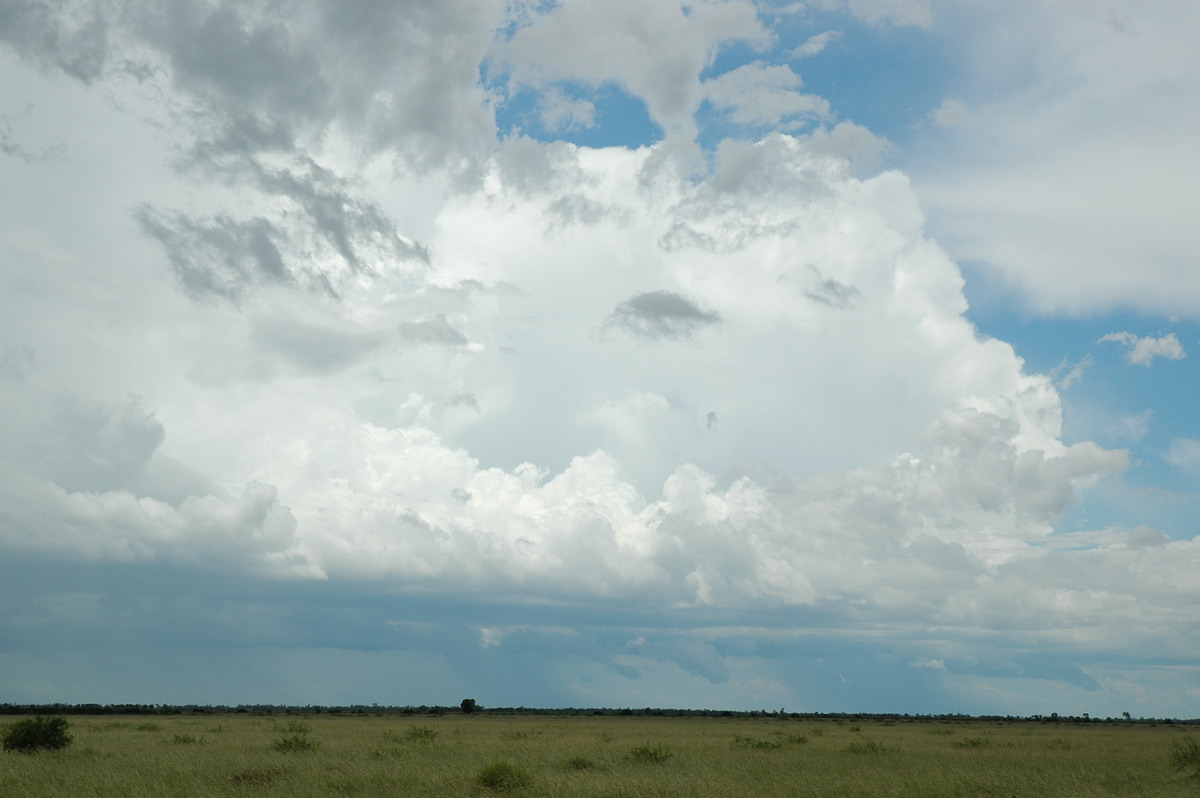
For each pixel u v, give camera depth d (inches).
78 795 1075.3
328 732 2896.2
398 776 1277.1
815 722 6437.0
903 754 1930.4
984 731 3932.1
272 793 1127.0
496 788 1196.5
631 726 4375.0
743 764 1617.9
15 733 1774.1
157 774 1305.4
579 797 1106.1
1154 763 1641.2
